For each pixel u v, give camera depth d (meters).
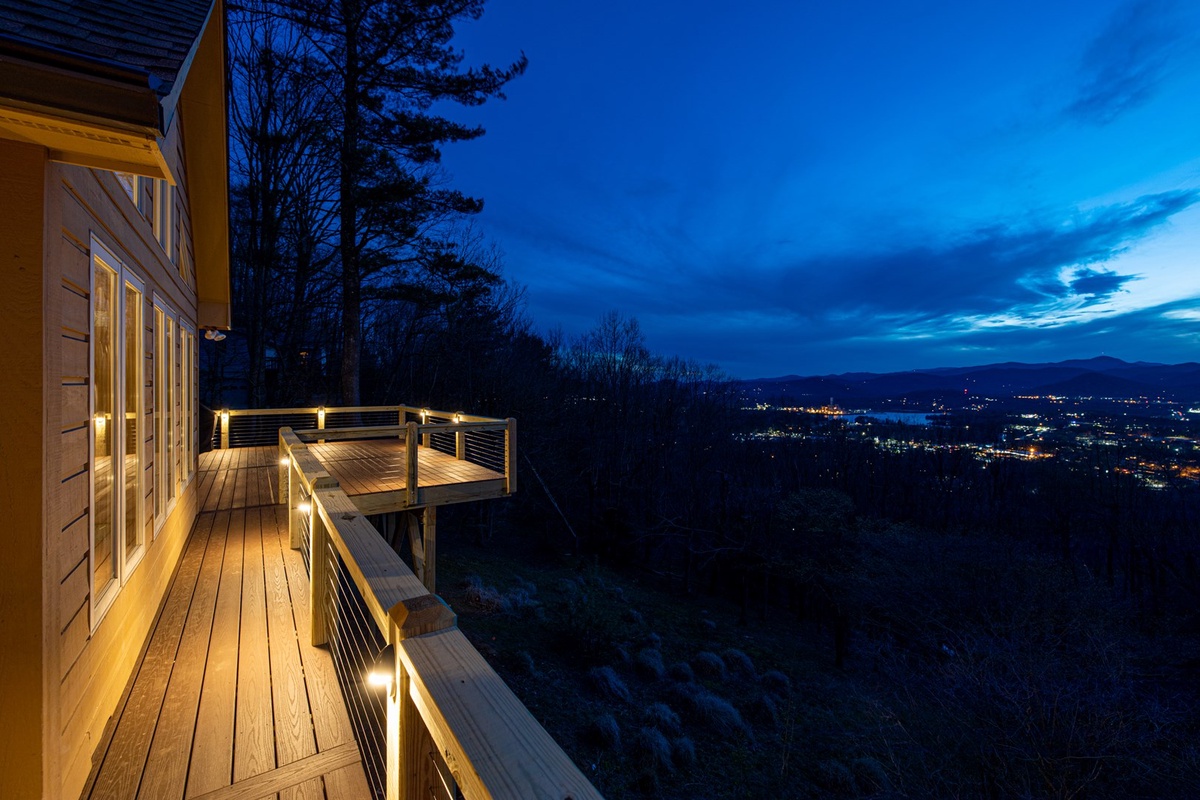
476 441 9.90
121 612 2.61
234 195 14.88
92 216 2.27
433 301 13.35
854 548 20.80
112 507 2.55
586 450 24.08
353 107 12.88
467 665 0.98
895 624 16.45
